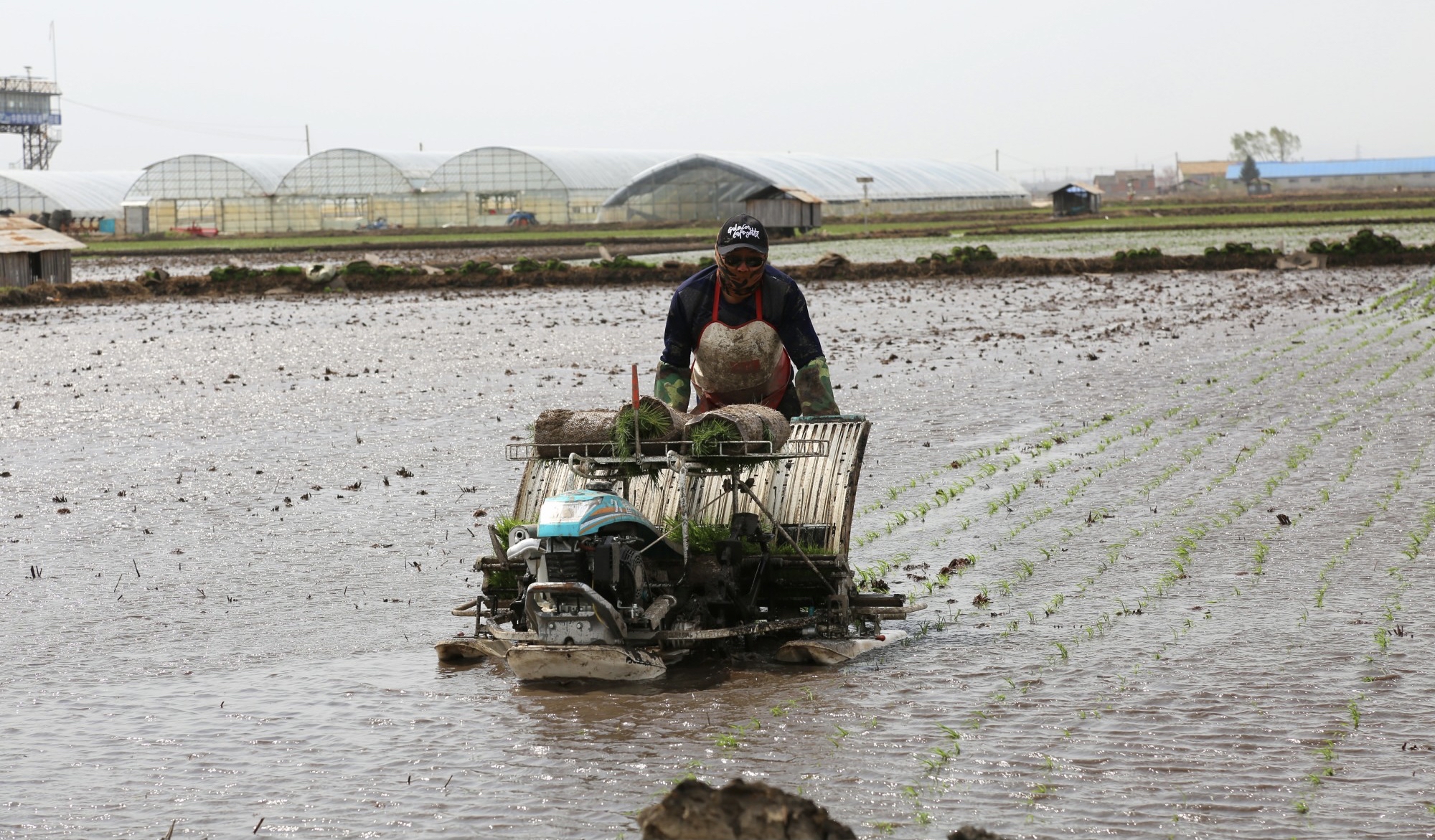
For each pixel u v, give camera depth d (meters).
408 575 11.31
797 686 8.34
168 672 8.82
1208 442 16.55
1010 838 5.90
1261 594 10.09
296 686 8.52
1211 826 5.99
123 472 15.91
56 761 7.23
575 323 34.72
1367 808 6.15
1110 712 7.58
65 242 52.50
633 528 8.84
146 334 34.19
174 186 103.06
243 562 11.77
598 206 102.12
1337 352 24.94
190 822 6.38
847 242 76.94
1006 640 9.23
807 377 10.03
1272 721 7.35
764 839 4.38
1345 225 78.69
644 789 6.62
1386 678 8.02
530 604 8.53
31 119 148.62
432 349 28.78
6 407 21.34
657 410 8.69
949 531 12.70
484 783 6.79
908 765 6.83
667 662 8.90
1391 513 12.47
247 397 21.97
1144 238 73.00
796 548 9.27
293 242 85.00
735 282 9.80
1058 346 26.84
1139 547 11.73
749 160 105.88
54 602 10.55
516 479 15.14
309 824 6.30
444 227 99.88
